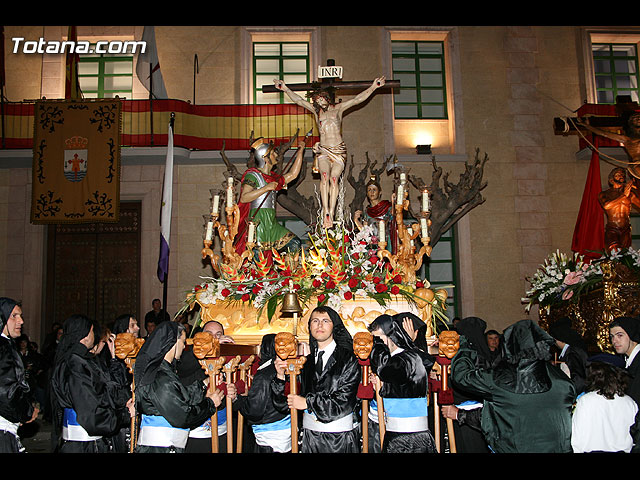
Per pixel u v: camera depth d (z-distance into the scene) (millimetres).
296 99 8805
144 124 14836
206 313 6441
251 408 4750
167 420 4250
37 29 15836
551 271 11031
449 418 4660
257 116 15094
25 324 14859
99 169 14375
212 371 4523
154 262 14938
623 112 13023
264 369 4863
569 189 15680
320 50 15953
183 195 15164
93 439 4758
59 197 14297
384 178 15258
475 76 16000
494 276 15195
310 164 15047
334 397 4312
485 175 15570
